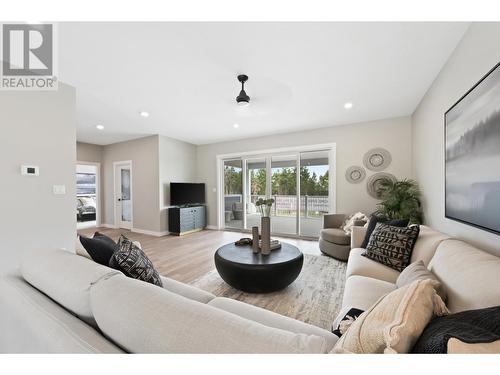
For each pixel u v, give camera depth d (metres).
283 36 1.70
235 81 2.43
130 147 5.46
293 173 4.82
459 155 1.65
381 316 0.66
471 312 0.61
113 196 5.93
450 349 0.46
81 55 1.92
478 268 0.97
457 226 1.79
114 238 4.73
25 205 2.15
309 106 3.20
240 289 2.17
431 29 1.61
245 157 5.38
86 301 0.76
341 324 1.04
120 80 2.37
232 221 5.63
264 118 3.76
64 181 2.41
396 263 1.79
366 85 2.52
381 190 3.65
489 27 1.33
